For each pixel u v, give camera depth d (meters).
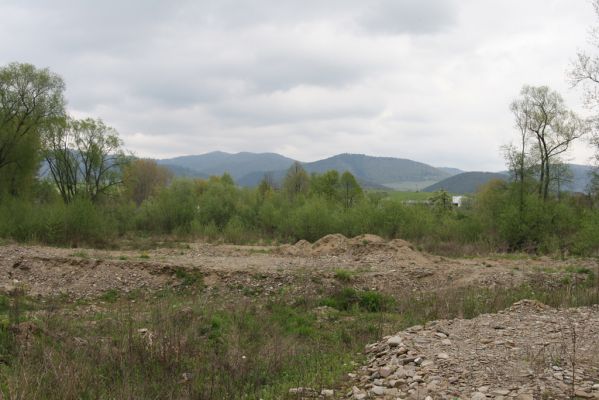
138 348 7.66
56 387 5.76
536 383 5.61
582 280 17.44
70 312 12.52
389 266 18.94
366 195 39.53
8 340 8.25
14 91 33.44
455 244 29.11
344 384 6.55
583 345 7.14
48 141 37.72
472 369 6.19
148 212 38.78
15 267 16.56
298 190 55.06
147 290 15.88
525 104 38.16
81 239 27.28
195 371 7.23
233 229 34.12
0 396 5.48
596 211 25.23
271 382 6.85
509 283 16.70
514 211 28.86
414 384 5.84
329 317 12.71
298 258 21.17
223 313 12.01
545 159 38.09
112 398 5.83
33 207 28.17
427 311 12.41
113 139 40.09
